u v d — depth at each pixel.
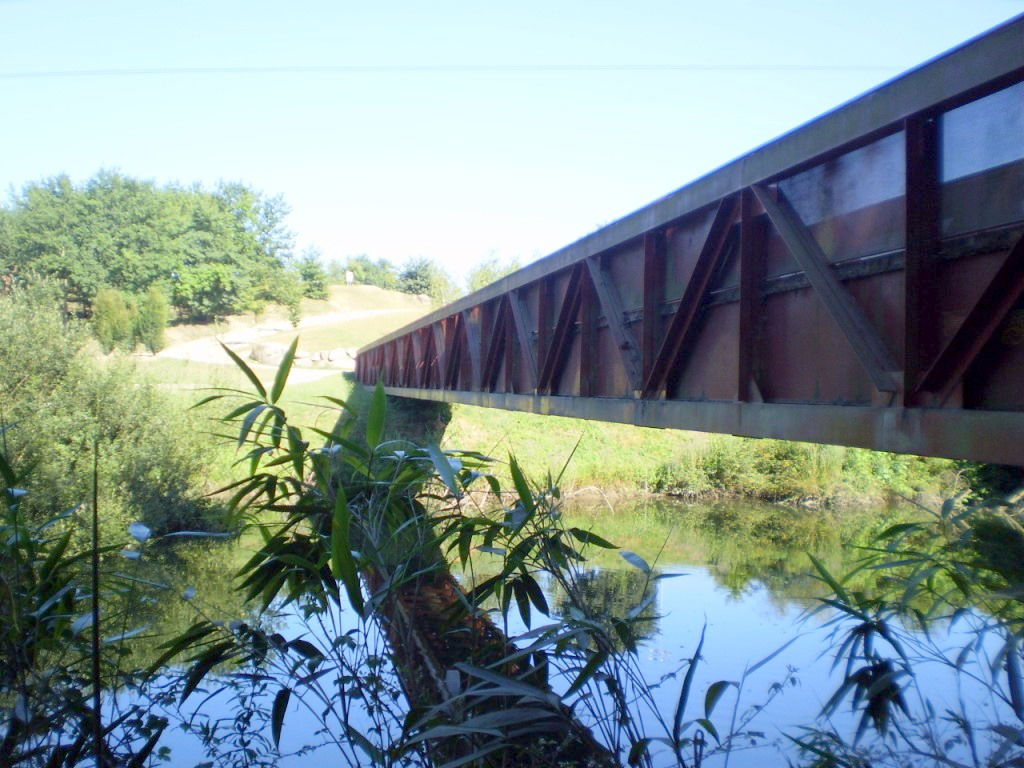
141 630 4.73
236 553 10.23
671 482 18.41
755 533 14.05
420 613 5.16
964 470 11.78
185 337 49.38
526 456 18.16
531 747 3.33
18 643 3.88
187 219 52.62
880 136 3.71
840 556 11.74
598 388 7.34
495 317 10.34
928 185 3.47
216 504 12.62
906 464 18.61
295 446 3.85
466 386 12.40
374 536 3.97
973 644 4.16
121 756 4.07
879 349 3.82
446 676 3.37
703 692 5.56
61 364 13.35
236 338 46.19
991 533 5.90
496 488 4.09
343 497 3.47
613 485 18.23
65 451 11.88
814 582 9.68
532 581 4.07
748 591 9.15
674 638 6.90
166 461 12.66
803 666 6.18
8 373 12.76
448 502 4.62
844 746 4.20
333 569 3.60
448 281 51.03
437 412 20.31
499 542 4.27
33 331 13.44
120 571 5.20
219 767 4.00
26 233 49.66
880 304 3.87
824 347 4.29
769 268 4.81
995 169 3.19
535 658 3.85
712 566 10.80
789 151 4.27
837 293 4.01
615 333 6.62
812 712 5.12
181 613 6.60
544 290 8.52
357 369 28.31
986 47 3.02
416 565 4.10
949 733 4.33
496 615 6.45
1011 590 3.59
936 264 3.49
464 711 3.51
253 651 4.18
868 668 4.22
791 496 18.17
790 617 7.80
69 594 4.19
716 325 5.38
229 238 53.97
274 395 3.89
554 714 2.98
